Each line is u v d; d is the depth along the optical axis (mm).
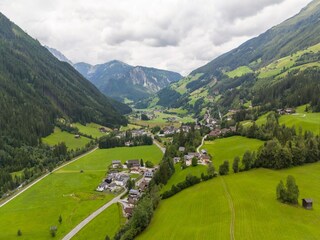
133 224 121938
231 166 170125
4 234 143125
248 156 161500
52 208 172125
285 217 101250
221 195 127438
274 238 88312
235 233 93125
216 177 156125
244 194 124188
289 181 112938
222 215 108312
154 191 151500
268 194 121312
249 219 101562
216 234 95125
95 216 158500
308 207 107875
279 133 197375
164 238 105250
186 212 121812
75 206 173375
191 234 100562
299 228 93562
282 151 157500
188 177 156250
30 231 145375
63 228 147000
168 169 180000
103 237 136125
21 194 198375
